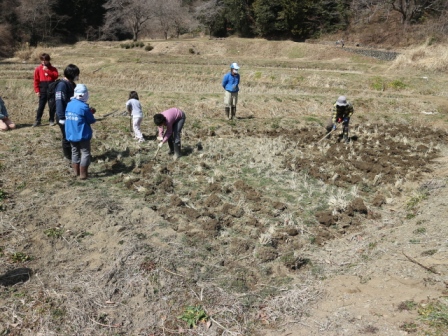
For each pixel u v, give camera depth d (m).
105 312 4.33
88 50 38.66
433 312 3.87
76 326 4.13
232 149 9.41
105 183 7.23
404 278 4.58
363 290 4.53
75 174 7.40
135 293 4.59
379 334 3.75
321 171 8.32
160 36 54.44
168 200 6.76
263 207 6.65
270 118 12.27
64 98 7.50
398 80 20.14
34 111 12.90
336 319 4.10
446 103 15.34
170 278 4.77
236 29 49.25
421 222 5.95
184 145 9.45
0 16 46.94
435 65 23.62
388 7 40.66
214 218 6.24
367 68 26.73
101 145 9.12
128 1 48.44
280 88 18.42
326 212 6.55
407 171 8.43
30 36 47.91
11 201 6.32
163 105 13.02
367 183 7.81
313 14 45.38
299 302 4.50
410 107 15.07
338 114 9.89
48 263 5.05
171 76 22.50
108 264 5.02
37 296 4.46
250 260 5.29
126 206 6.34
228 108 11.81
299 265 5.24
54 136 9.13
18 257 5.05
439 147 10.23
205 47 40.75
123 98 13.83
